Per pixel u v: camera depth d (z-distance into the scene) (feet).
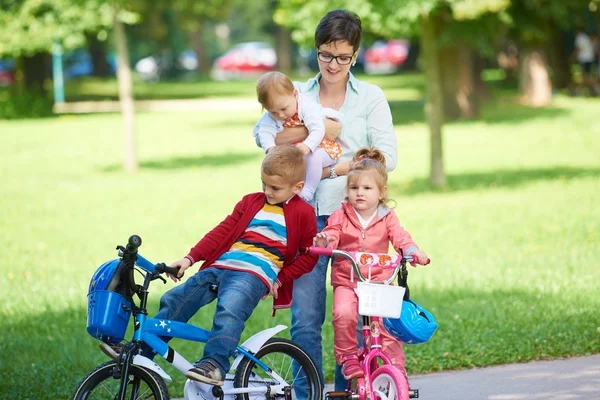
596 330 33.83
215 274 23.35
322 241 23.49
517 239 53.01
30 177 90.58
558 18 124.98
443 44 91.86
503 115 135.23
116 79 275.59
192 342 35.73
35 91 168.04
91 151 111.86
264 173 23.26
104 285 22.13
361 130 25.43
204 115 158.51
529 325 35.12
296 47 324.19
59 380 30.66
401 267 23.45
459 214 62.59
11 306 42.01
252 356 23.66
